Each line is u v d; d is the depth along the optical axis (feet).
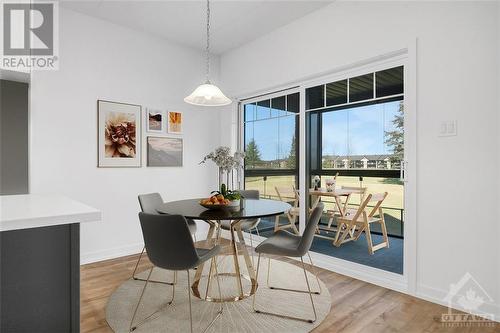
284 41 12.30
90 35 11.44
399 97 9.56
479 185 7.45
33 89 10.19
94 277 9.88
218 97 8.97
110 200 11.91
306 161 12.15
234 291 8.84
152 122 13.10
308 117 12.12
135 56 12.62
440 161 8.08
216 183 15.40
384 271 9.46
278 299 8.31
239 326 6.93
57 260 4.24
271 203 9.33
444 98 8.00
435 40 8.16
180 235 6.31
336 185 11.50
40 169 10.30
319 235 12.88
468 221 7.62
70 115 10.93
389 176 10.08
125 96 12.32
